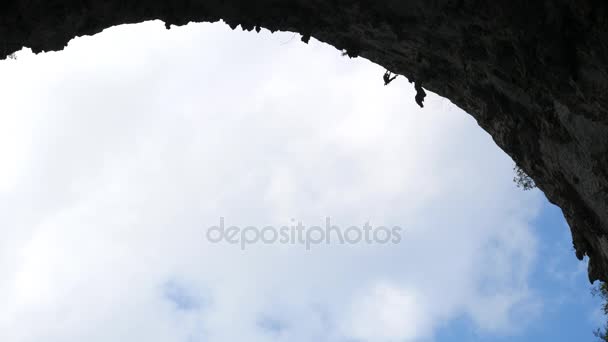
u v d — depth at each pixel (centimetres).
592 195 1778
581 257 2005
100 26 1789
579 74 1532
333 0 1828
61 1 1633
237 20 1881
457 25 1741
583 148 1723
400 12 1812
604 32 1411
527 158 1966
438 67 1978
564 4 1456
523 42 1598
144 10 1797
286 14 1878
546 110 1761
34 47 1702
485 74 1855
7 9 1544
